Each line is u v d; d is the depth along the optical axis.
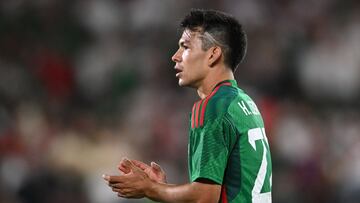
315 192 41.06
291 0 52.03
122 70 46.56
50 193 37.00
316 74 47.69
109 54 47.47
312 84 47.53
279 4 51.66
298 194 40.72
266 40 49.00
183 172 39.34
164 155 39.81
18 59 46.75
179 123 41.56
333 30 50.75
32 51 47.44
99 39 49.12
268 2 51.53
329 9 52.41
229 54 14.68
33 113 41.09
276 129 42.88
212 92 14.42
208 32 14.60
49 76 46.09
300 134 42.81
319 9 52.19
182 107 42.59
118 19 50.25
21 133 39.41
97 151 39.22
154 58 47.09
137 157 39.47
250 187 14.08
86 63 47.59
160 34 48.88
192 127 14.22
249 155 14.08
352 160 40.91
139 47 48.19
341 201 40.03
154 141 40.34
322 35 50.16
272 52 47.97
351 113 46.16
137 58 47.31
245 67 47.06
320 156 42.47
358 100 47.31
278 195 40.34
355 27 50.81
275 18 50.91
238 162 13.98
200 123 13.98
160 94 44.38
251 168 14.09
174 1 50.19
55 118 41.06
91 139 39.75
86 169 38.66
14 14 49.44
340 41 49.81
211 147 13.75
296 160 41.88
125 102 44.94
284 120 43.62
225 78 14.66
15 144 38.72
